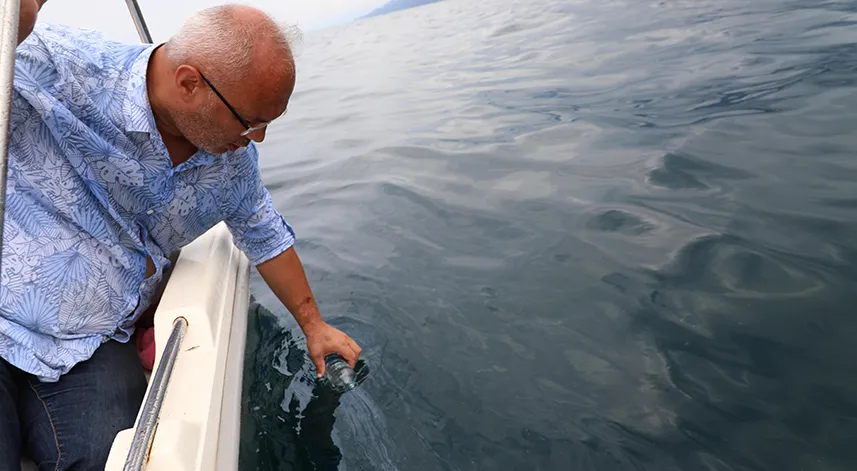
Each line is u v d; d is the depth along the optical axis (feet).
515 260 6.66
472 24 25.88
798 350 4.85
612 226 6.97
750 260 5.95
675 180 7.71
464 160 9.73
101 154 3.71
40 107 3.47
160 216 4.24
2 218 2.30
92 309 3.90
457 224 7.66
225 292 4.73
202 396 3.57
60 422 3.61
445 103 13.58
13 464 3.34
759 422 4.33
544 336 5.47
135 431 2.97
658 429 4.40
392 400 4.95
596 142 9.41
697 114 9.59
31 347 3.63
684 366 4.90
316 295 6.56
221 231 5.47
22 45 3.50
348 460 4.45
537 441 4.44
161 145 3.81
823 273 5.59
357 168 10.39
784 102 9.30
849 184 6.86
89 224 3.83
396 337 5.71
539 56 16.12
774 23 13.53
